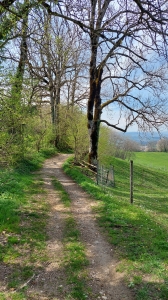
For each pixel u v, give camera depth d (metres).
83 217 9.20
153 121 18.27
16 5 6.49
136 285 5.21
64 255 6.38
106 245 7.05
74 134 22.89
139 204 13.94
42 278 5.40
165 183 35.19
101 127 24.56
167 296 4.84
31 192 12.00
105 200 11.19
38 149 27.97
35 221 8.38
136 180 31.80
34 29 8.16
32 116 16.80
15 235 7.20
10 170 14.47
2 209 8.66
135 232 7.88
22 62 14.44
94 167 18.69
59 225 8.33
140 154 67.12
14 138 13.19
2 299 4.61
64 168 20.55
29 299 4.70
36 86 16.39
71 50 19.73
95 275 5.63
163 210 14.12
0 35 7.62
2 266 5.71
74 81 32.72
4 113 11.55
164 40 5.05
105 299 4.82
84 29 6.23
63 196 11.76
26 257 6.16
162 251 6.61
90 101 19.64
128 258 6.26
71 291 5.00
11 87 12.99
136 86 18.28
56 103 35.31
